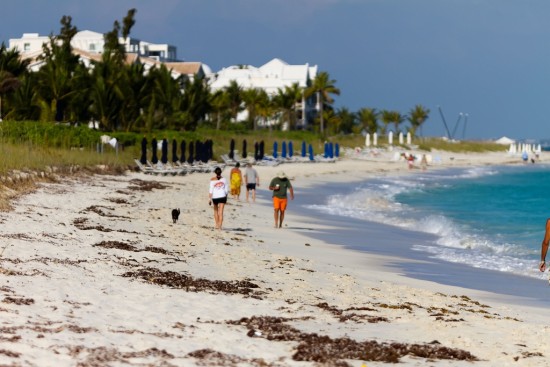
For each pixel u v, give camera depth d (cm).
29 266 3912
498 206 13088
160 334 2792
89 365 2272
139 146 16800
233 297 3759
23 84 17475
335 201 12044
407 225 9175
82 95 18150
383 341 2975
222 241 6256
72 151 13100
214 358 2502
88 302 3244
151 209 8244
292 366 2502
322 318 3391
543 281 5600
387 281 5088
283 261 5438
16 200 7238
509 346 2983
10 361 2194
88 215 6925
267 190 13138
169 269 4553
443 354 2781
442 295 4553
